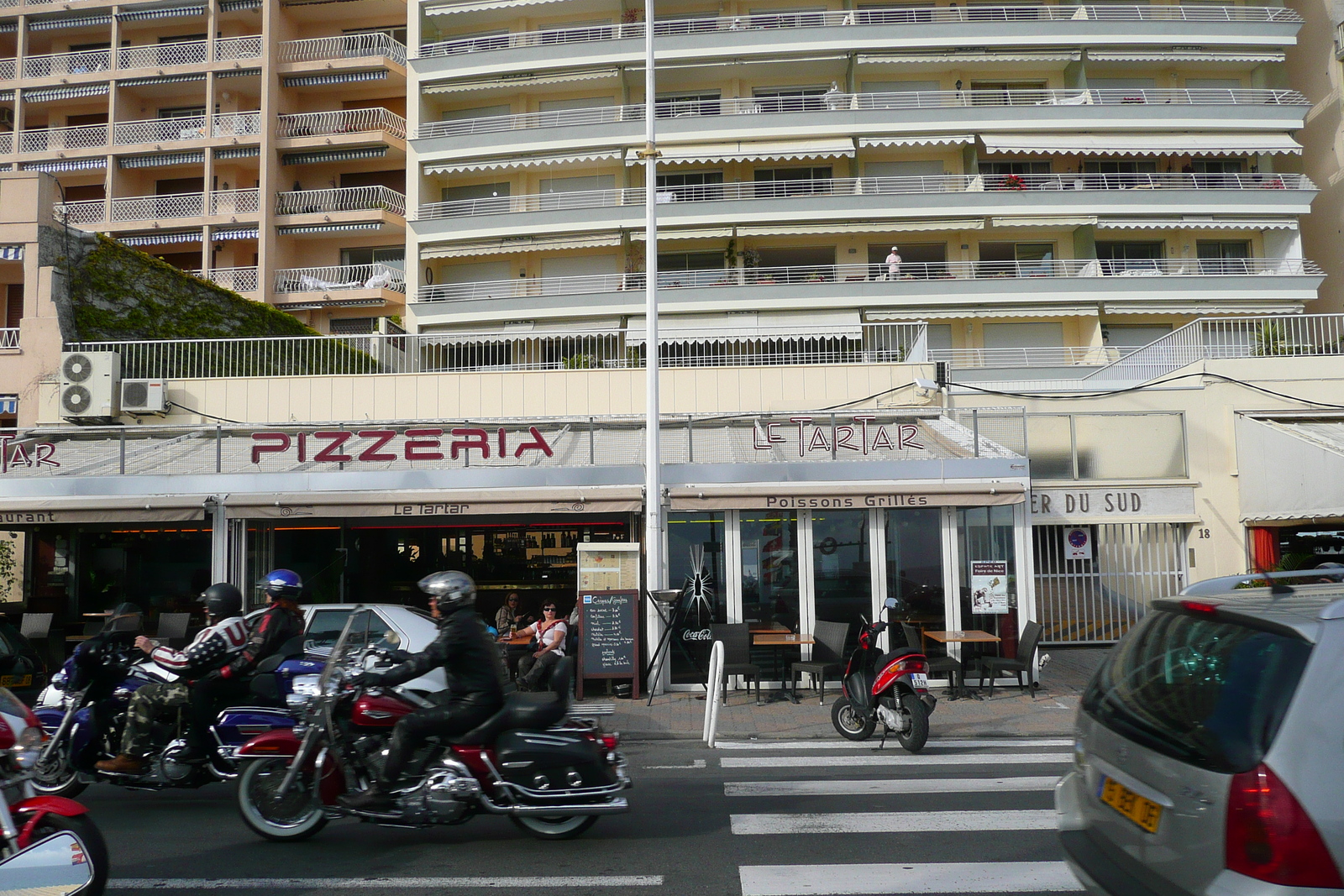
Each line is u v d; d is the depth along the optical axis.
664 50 30.97
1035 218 29.92
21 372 18.66
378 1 35.78
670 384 19.08
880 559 12.80
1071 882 5.04
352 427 15.03
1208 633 3.64
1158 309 29.55
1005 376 29.09
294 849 5.84
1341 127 31.44
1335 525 17.19
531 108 32.62
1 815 4.31
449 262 32.53
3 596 15.54
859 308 29.81
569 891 4.98
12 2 36.53
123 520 12.38
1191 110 30.34
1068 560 17.38
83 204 34.62
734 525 12.84
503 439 13.83
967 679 12.73
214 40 35.59
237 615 6.99
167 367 19.33
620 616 11.86
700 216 30.06
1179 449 17.66
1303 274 29.28
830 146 29.89
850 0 32.69
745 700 11.98
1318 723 3.00
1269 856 2.89
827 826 6.23
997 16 31.73
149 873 5.33
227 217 33.97
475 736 5.72
